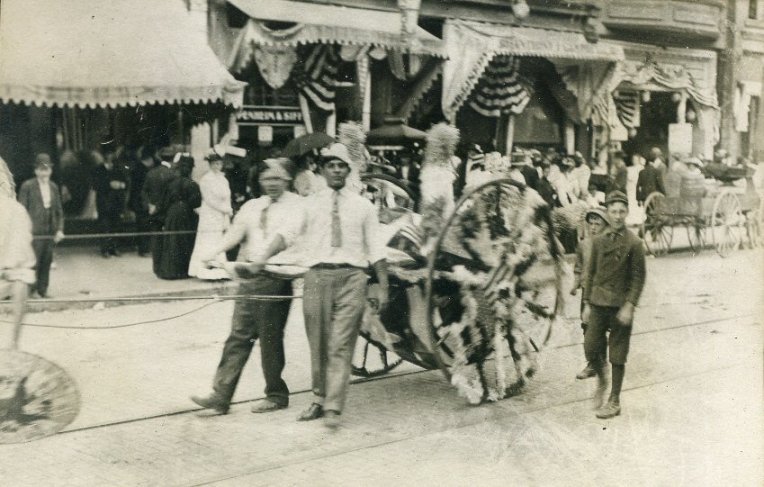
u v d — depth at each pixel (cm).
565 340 859
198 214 1068
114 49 1111
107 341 822
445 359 647
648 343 880
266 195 640
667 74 1551
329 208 609
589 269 662
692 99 1590
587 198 1166
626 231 651
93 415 616
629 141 1504
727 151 1653
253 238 623
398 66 1354
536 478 534
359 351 814
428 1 1320
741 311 1034
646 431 625
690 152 1578
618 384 654
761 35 1675
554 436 608
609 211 651
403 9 1311
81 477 506
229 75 1180
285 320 643
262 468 530
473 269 651
